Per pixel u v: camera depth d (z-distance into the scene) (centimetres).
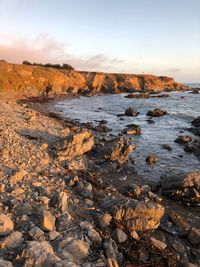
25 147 1922
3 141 1931
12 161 1593
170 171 2158
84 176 1708
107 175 1950
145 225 1176
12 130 2381
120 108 6625
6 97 7231
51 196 1252
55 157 1934
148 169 2188
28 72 10138
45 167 1667
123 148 2256
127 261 938
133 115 5278
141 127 4100
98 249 938
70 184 1483
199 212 1545
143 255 990
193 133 3681
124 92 12538
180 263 1002
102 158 2166
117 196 1522
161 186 1786
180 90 14250
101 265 851
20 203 1125
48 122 3288
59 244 891
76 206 1233
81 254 877
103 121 4447
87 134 2297
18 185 1291
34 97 8425
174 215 1400
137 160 2409
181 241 1198
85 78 12694
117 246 983
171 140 3262
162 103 7781
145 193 1691
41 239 897
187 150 2777
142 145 2983
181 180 1669
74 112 5675
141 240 1067
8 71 9656
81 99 9050
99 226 1095
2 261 719
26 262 754
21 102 6550
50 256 789
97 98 9544
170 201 1653
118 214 1170
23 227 958
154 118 5041
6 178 1338
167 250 1101
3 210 1047
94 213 1185
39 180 1425
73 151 2072
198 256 1112
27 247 802
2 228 884
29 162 1664
